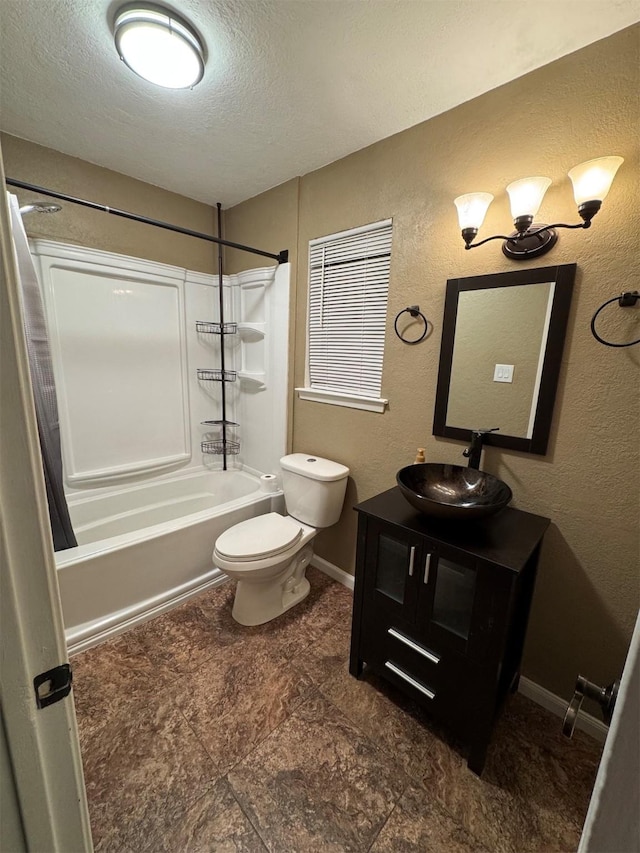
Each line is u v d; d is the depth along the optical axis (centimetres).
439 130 156
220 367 295
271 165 204
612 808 34
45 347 167
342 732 136
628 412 122
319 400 224
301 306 228
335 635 183
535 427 141
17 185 151
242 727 136
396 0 108
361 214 188
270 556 179
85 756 125
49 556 43
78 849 52
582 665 141
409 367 179
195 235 197
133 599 186
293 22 116
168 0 111
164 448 270
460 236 154
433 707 132
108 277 227
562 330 131
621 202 117
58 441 172
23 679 42
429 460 177
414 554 131
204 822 108
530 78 131
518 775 124
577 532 137
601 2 104
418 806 114
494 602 113
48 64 134
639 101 112
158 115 163
